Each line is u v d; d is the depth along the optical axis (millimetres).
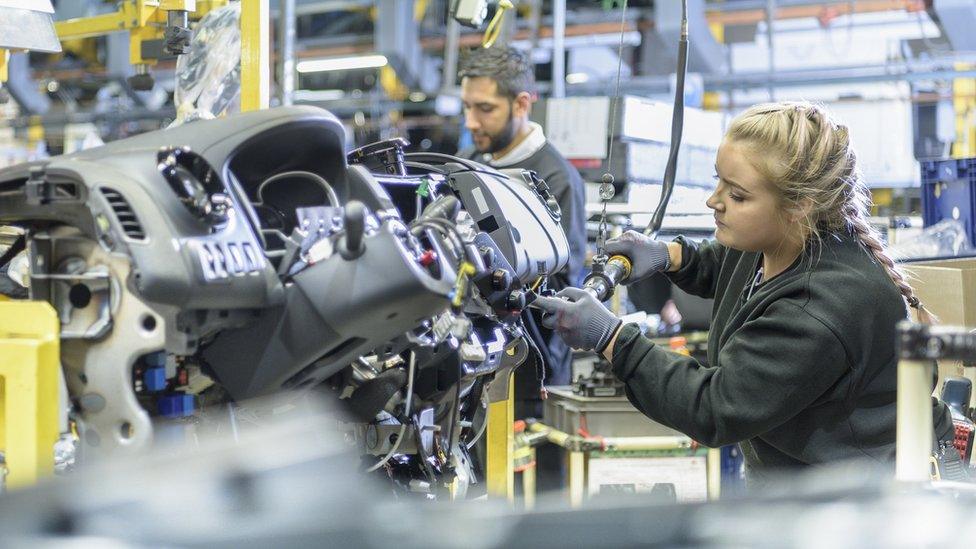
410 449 1704
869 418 1821
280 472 654
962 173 3834
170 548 529
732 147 1812
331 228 1452
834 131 1805
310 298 1340
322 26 9828
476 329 1826
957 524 607
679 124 2266
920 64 6703
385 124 8641
